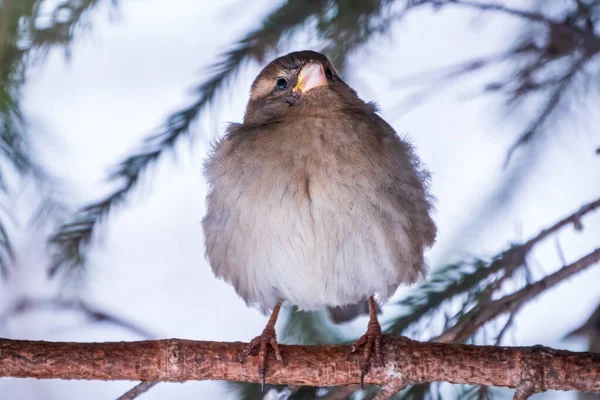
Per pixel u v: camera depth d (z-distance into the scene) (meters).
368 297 2.60
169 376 2.55
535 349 2.55
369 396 2.58
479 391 2.58
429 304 2.58
